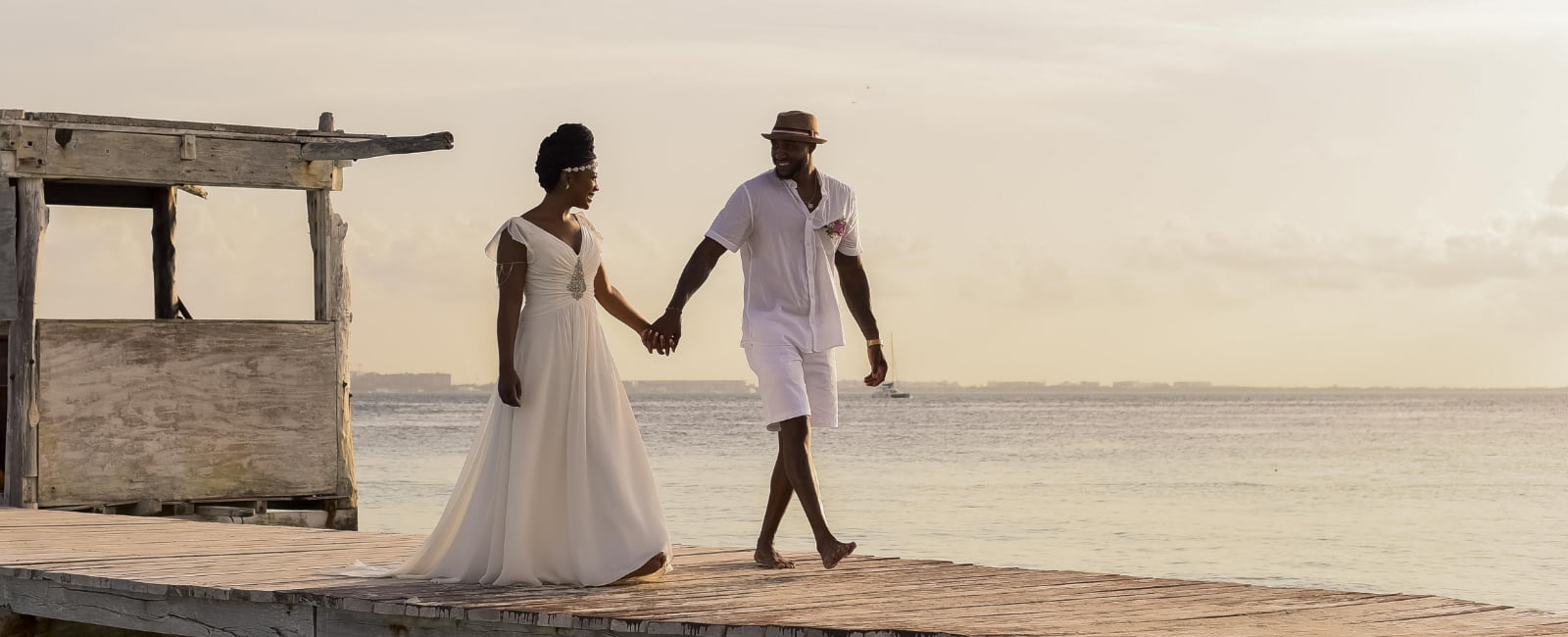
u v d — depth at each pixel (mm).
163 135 11367
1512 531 25938
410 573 5871
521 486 5496
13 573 6410
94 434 11117
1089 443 64625
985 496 33250
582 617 4707
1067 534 24859
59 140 10945
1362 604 5113
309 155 11867
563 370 5578
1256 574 19953
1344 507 31109
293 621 5387
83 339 11109
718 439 65688
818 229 5938
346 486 12273
